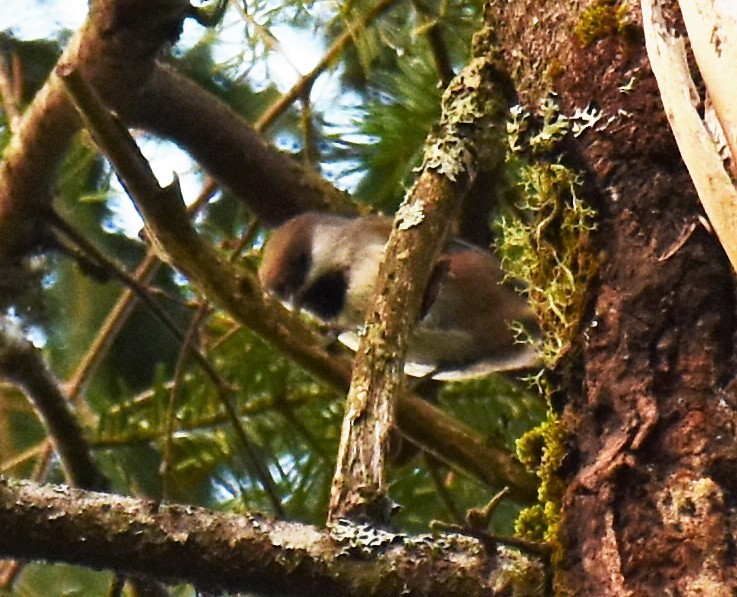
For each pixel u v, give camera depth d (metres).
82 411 6.09
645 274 2.80
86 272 5.33
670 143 2.88
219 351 5.98
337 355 4.74
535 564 2.70
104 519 2.76
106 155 3.87
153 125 5.89
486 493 5.74
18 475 6.03
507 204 5.27
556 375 2.90
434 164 3.56
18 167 5.25
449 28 5.45
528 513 2.90
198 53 6.57
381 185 6.27
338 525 2.78
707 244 2.78
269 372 5.82
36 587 5.96
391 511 2.83
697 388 2.67
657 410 2.67
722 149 2.56
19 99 5.89
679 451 2.62
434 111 5.55
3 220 5.34
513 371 6.00
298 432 5.80
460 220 5.78
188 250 4.14
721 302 2.74
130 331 6.57
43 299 5.82
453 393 6.10
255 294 4.47
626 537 2.59
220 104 5.99
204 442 5.77
